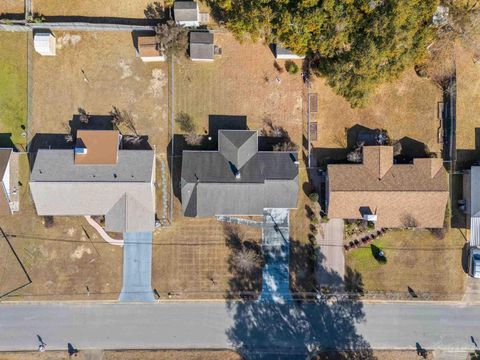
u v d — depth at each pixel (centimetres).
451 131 3834
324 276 3866
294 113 3869
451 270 3872
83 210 3684
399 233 3872
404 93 3866
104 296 3831
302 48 3550
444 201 3672
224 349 3844
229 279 3844
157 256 3841
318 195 3847
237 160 3669
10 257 3812
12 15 3775
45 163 3612
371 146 3712
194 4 3644
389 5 3212
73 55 3812
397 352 3869
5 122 3809
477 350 3866
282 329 3862
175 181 3844
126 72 3834
